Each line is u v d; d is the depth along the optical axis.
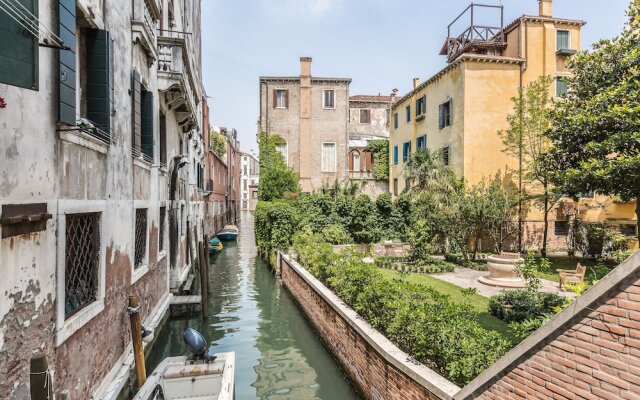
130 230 7.58
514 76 19.31
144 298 8.88
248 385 7.71
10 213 3.64
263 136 28.64
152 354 9.10
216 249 24.59
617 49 13.21
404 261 15.80
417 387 4.73
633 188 12.23
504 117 19.14
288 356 9.20
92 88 6.05
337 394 7.33
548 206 19.11
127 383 6.71
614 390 2.74
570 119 13.43
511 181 19.00
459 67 19.30
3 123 3.58
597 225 17.97
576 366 3.00
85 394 5.30
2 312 3.52
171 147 13.27
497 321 8.38
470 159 18.88
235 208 55.97
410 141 24.81
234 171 55.12
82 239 5.57
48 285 4.32
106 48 6.08
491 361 4.43
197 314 12.09
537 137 17.25
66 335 4.66
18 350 3.76
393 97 35.22
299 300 12.43
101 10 6.14
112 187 6.54
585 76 14.01
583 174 12.68
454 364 4.47
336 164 29.14
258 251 23.95
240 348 9.70
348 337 7.40
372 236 19.09
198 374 6.71
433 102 21.89
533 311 8.07
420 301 6.14
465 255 15.95
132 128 7.87
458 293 10.97
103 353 6.02
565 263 16.42
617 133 11.87
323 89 29.14
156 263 10.28
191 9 19.75
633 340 2.63
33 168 4.07
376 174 30.69
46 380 3.59
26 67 3.44
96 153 5.83
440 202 17.06
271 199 26.80
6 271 3.59
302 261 13.77
